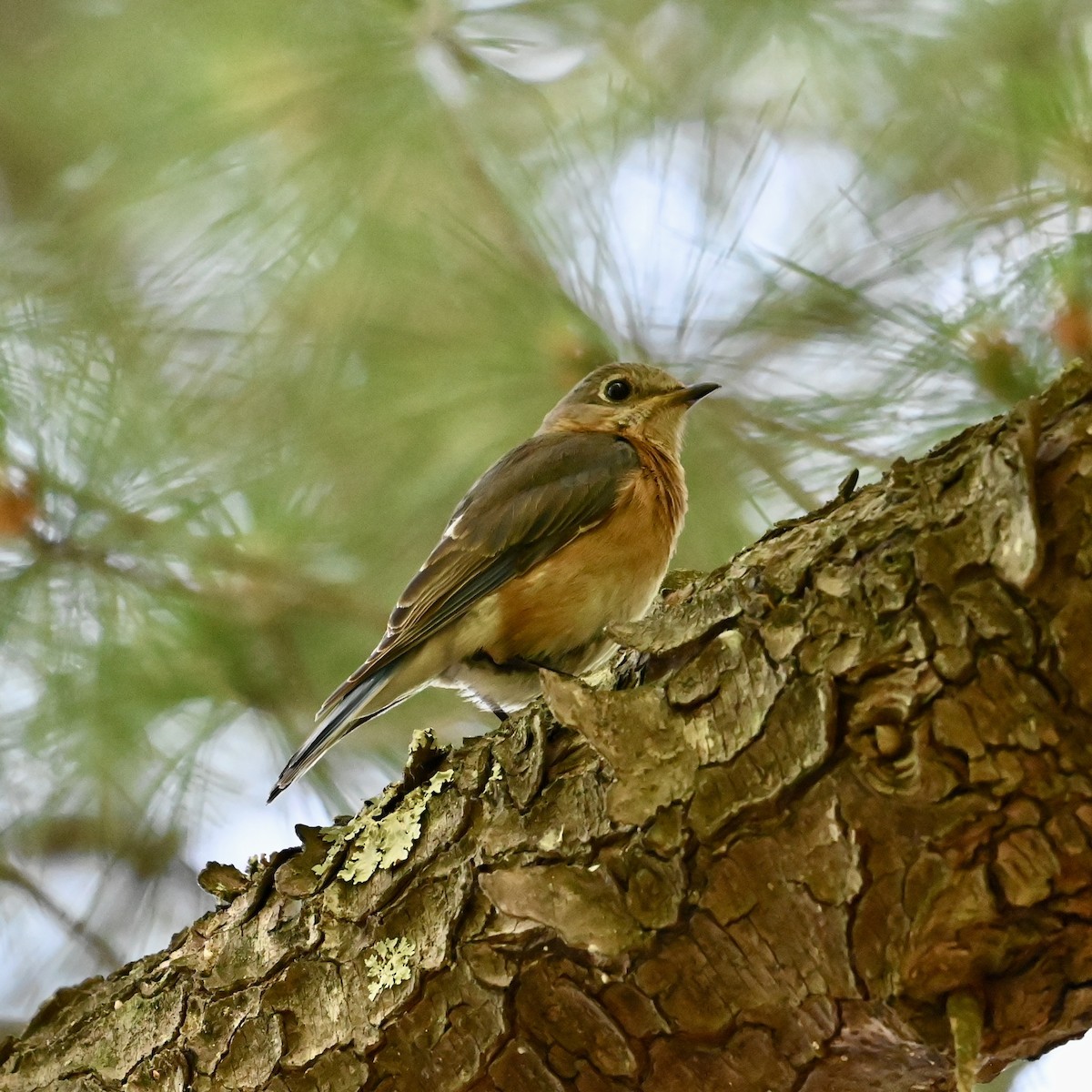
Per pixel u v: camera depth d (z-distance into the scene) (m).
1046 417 5.05
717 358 9.66
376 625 10.85
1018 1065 9.45
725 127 11.12
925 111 10.07
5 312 10.10
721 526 10.59
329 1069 6.48
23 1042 7.77
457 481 10.95
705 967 5.56
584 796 5.92
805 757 5.24
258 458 10.52
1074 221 8.34
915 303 8.88
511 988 5.98
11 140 13.52
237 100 10.30
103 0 12.23
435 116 10.39
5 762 10.32
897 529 5.32
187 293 10.41
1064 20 9.88
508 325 10.04
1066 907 5.04
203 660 10.65
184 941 7.47
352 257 10.41
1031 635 4.98
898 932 5.15
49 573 9.97
